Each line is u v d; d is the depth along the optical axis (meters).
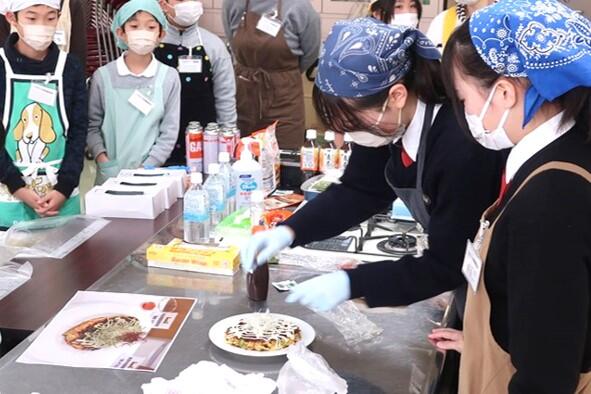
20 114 2.69
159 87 2.98
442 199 1.38
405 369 1.41
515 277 1.04
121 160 2.98
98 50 4.61
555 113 1.08
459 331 1.49
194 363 1.40
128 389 1.30
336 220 1.74
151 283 1.79
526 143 1.10
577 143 1.06
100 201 2.33
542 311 1.01
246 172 2.32
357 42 1.32
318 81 1.37
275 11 3.85
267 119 4.00
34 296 1.73
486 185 1.33
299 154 2.82
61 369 1.37
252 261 1.67
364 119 1.39
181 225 2.26
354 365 1.42
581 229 1.00
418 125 1.41
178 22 3.36
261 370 1.37
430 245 1.40
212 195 2.18
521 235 1.03
